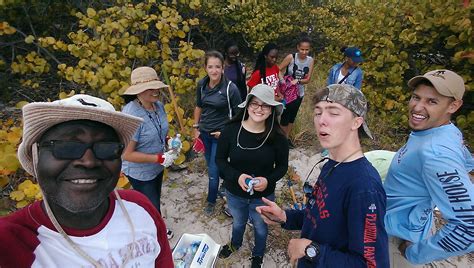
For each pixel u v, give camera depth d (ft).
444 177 5.26
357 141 4.83
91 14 14.37
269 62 13.94
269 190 8.16
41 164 2.98
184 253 8.35
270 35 24.79
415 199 6.03
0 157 8.74
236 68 13.61
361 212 4.42
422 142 5.84
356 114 4.64
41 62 15.98
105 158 3.04
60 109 2.84
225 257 9.70
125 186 9.69
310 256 4.93
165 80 14.94
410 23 16.06
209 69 10.28
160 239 4.05
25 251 3.01
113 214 3.47
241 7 23.43
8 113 16.06
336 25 27.17
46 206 3.07
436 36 14.94
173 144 9.08
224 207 11.63
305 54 14.56
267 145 7.93
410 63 16.84
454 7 14.30
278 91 14.51
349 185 4.59
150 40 17.95
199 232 10.77
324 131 4.71
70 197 3.01
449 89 5.58
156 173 9.03
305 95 20.31
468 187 5.12
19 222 3.10
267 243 10.25
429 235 6.32
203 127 11.02
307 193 5.56
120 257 3.39
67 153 2.92
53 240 3.13
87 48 14.07
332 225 4.86
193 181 13.12
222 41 25.72
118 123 3.21
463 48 14.28
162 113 8.99
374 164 7.97
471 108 14.99
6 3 14.84
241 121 8.04
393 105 16.61
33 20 17.10
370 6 19.48
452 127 5.84
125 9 14.34
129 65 15.03
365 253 4.43
